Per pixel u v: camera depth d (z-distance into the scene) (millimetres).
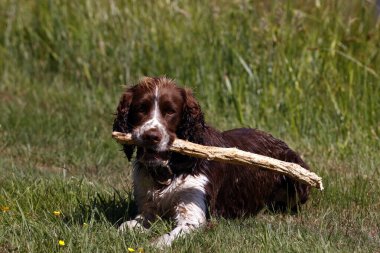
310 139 12773
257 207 9172
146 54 15773
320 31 13867
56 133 13398
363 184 9906
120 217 8508
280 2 14211
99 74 16234
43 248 7258
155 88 7875
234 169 8742
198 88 14422
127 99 8016
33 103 15406
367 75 13031
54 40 17125
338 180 10117
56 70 17219
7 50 17484
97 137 13117
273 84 13672
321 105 13125
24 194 9047
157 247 7273
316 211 9227
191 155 7660
